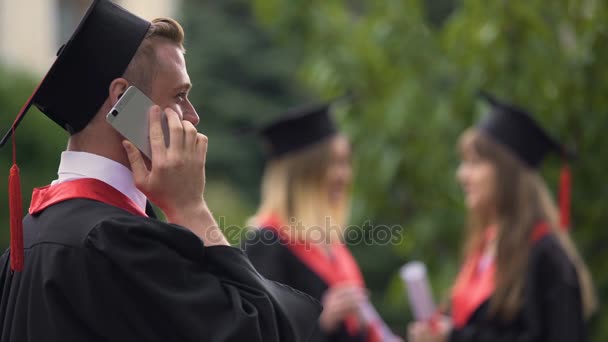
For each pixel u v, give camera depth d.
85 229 6.14
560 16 15.84
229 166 51.44
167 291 6.05
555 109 15.95
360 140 17.59
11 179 6.50
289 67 53.66
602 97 15.49
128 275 6.01
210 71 53.31
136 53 6.57
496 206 14.03
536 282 13.19
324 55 17.95
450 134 17.22
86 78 6.50
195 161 6.57
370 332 14.41
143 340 6.12
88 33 6.47
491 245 14.21
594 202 16.23
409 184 17.73
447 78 17.91
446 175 17.22
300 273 14.07
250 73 53.44
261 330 6.28
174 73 6.70
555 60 15.80
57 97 6.52
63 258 6.09
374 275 40.62
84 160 6.61
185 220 6.50
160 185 6.45
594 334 16.78
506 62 16.31
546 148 14.23
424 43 17.66
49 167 28.08
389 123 16.89
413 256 18.23
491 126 14.30
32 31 40.44
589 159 15.99
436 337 14.08
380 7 17.73
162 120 6.53
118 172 6.63
